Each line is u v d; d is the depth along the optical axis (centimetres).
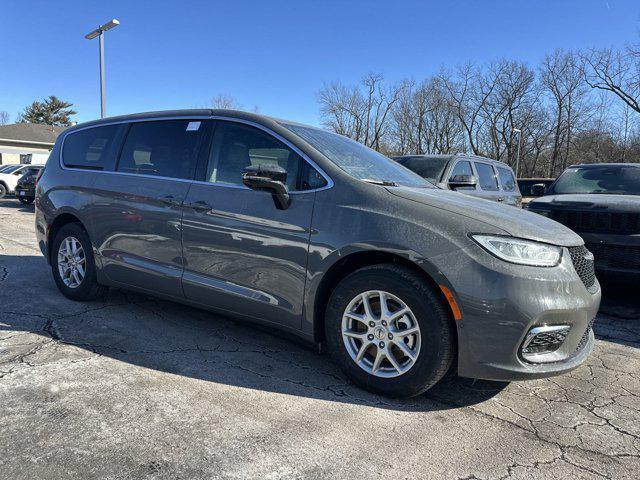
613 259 490
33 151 4344
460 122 5853
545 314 259
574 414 284
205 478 209
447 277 263
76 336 369
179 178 372
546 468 229
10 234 940
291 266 311
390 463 227
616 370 354
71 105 7494
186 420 256
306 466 221
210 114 379
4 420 247
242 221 331
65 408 262
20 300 455
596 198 535
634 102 3988
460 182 592
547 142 5588
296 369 329
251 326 411
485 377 266
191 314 437
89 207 424
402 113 5838
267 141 344
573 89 5253
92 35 2070
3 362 317
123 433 240
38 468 211
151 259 383
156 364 325
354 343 300
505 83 5516
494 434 258
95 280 439
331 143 363
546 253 271
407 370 280
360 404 284
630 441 256
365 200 298
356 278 293
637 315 498
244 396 286
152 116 412
